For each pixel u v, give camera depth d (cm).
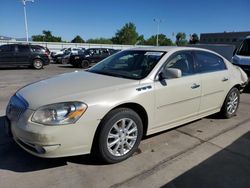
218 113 539
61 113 298
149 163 348
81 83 360
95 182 302
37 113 299
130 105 354
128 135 354
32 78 1220
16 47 1652
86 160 349
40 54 1736
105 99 324
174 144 408
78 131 304
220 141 423
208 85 463
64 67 1975
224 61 528
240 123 514
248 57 866
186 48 452
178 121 425
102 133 324
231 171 332
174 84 398
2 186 291
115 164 343
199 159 361
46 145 293
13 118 323
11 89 878
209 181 310
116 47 4788
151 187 296
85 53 1956
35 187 290
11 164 337
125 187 294
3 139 411
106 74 410
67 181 303
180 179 312
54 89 338
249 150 392
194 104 443
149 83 370
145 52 434
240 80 548
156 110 380
